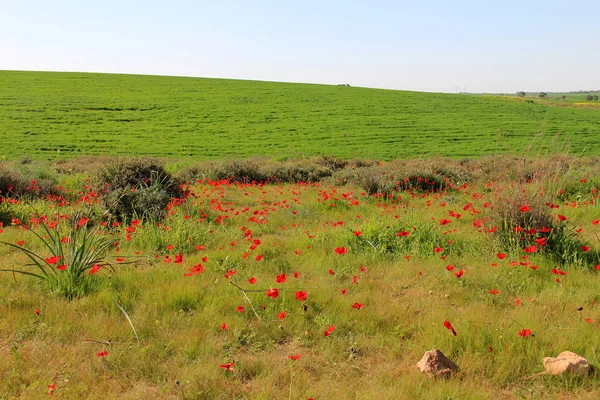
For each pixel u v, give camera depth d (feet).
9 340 13.38
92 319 14.44
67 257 18.57
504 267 19.15
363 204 38.68
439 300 16.33
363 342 13.28
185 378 11.32
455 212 33.47
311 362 12.37
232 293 16.72
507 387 11.19
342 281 18.72
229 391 10.89
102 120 147.02
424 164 58.49
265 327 14.17
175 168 73.61
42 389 10.69
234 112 167.43
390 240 23.68
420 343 13.05
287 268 20.58
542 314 14.61
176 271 19.62
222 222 30.89
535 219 21.93
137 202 32.30
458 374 11.48
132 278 18.48
